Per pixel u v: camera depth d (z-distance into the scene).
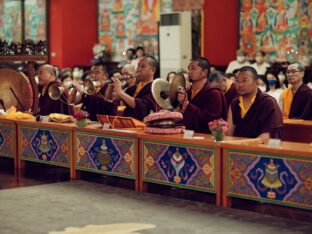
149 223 6.66
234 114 7.89
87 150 8.71
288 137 9.46
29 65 10.73
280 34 17.14
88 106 10.12
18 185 8.63
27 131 9.64
